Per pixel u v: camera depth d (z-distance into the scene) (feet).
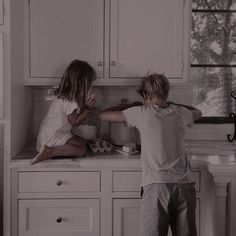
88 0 7.31
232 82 8.73
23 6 7.23
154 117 6.17
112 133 8.04
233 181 6.44
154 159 6.00
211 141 8.63
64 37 7.34
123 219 6.89
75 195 6.79
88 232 6.86
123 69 7.46
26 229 6.81
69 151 6.84
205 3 8.67
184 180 5.98
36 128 8.58
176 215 6.19
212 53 8.71
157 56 7.47
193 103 8.71
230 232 6.59
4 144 6.64
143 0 7.38
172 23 7.44
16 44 6.84
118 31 7.39
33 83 7.41
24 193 6.75
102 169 6.77
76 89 6.77
